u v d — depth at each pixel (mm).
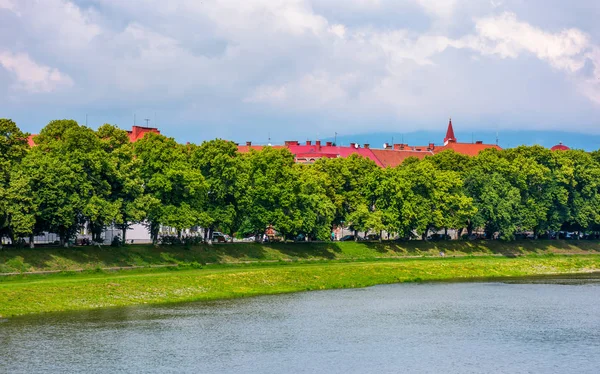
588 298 166375
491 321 137250
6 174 158000
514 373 102438
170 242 193375
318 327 129625
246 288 167875
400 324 133500
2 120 164000
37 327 123500
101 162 169500
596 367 105688
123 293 150250
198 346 114125
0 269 150250
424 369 103688
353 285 183375
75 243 182750
